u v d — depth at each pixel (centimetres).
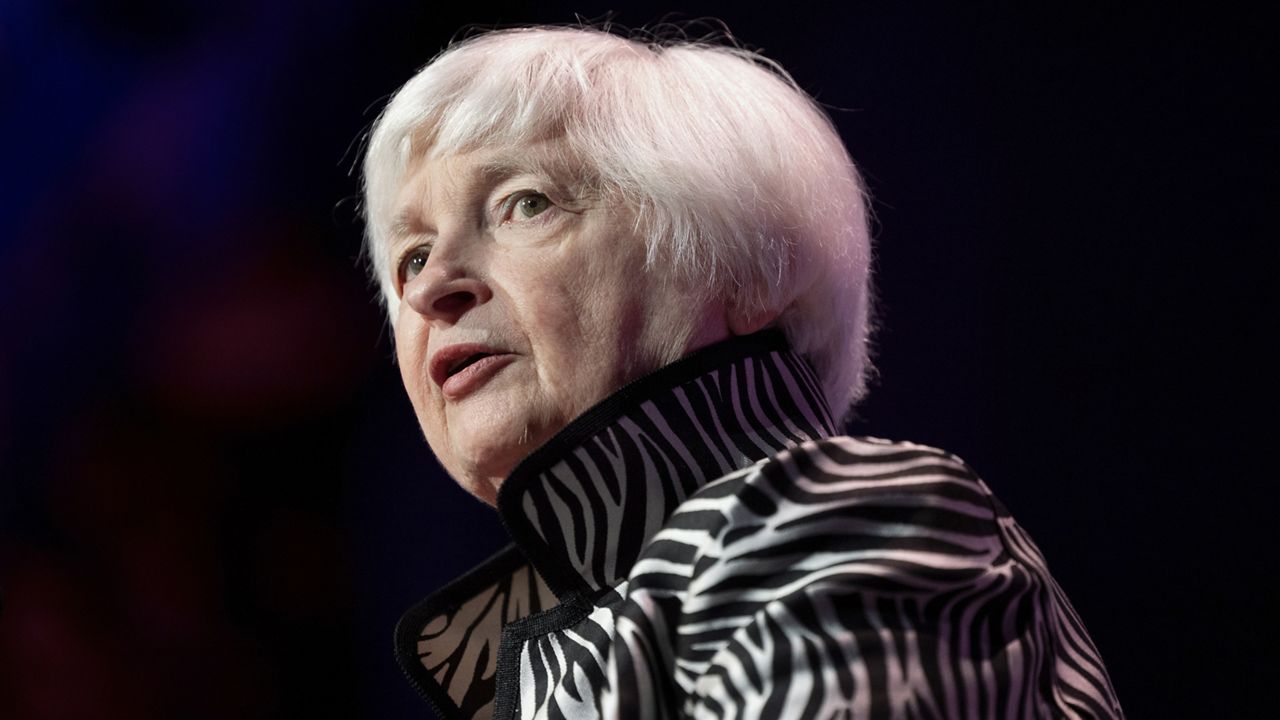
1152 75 725
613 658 321
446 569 934
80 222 950
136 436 940
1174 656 689
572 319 384
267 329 952
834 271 423
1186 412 702
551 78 405
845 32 812
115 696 905
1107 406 722
